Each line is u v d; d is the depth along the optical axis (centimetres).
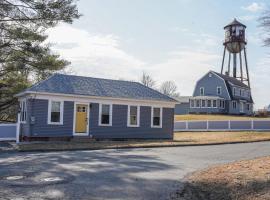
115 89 3422
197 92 7769
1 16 3067
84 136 3138
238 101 7650
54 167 1586
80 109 3142
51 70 3725
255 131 4350
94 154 2106
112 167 1587
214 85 7588
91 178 1333
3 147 2506
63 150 2398
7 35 3359
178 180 1285
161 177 1348
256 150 2316
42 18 3145
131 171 1481
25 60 3597
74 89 3148
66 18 3158
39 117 2964
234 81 7812
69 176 1370
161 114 3516
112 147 2542
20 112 3244
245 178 1130
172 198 1052
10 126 2978
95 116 3198
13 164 1691
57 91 3027
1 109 4038
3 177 1352
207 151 2288
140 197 1063
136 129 3378
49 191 1123
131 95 3384
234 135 3750
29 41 3453
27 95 3050
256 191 980
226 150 2339
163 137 3500
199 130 4706
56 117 3036
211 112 7431
